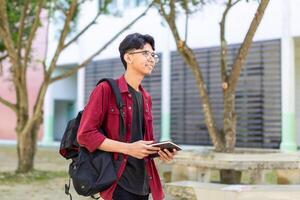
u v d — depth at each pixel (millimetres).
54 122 24219
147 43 2590
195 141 16812
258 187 5289
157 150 2373
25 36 11320
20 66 10258
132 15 18219
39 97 10211
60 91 22359
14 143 22844
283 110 14758
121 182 2441
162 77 17578
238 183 7133
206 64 16500
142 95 2629
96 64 19922
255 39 15438
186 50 7898
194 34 16750
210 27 16391
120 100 2484
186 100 17047
